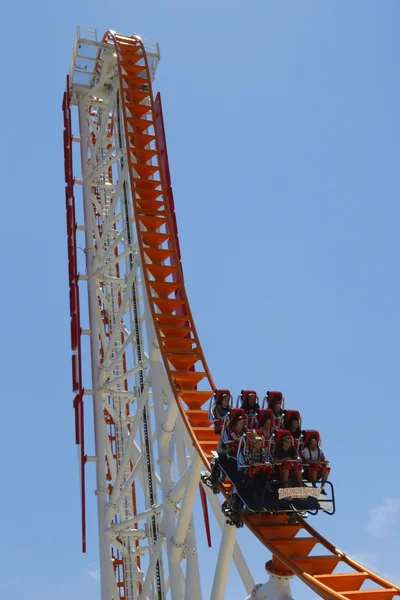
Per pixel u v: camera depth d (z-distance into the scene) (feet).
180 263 156.56
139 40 193.77
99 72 200.95
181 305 150.82
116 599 156.76
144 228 165.78
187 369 138.62
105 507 161.89
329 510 81.30
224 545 102.99
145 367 157.79
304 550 83.97
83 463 165.07
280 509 78.95
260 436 80.23
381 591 76.74
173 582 127.03
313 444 82.02
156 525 149.48
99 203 212.84
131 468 184.44
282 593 87.30
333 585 78.84
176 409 134.31
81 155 199.11
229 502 87.20
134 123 176.14
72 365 177.37
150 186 169.58
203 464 113.19
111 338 170.71
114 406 189.78
